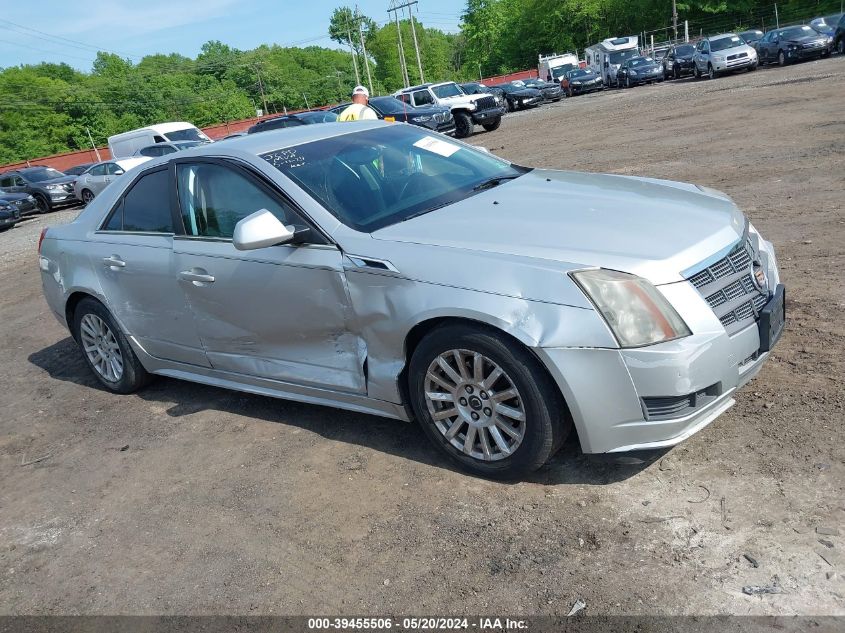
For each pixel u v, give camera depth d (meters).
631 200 3.76
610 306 2.97
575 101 35.22
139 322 4.88
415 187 4.14
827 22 30.12
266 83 111.75
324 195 3.91
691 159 10.80
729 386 3.10
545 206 3.71
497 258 3.23
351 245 3.64
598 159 12.61
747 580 2.56
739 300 3.22
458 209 3.81
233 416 4.68
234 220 4.16
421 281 3.36
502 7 94.62
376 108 22.73
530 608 2.62
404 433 4.05
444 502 3.34
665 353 2.94
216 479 3.91
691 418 3.03
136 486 4.00
